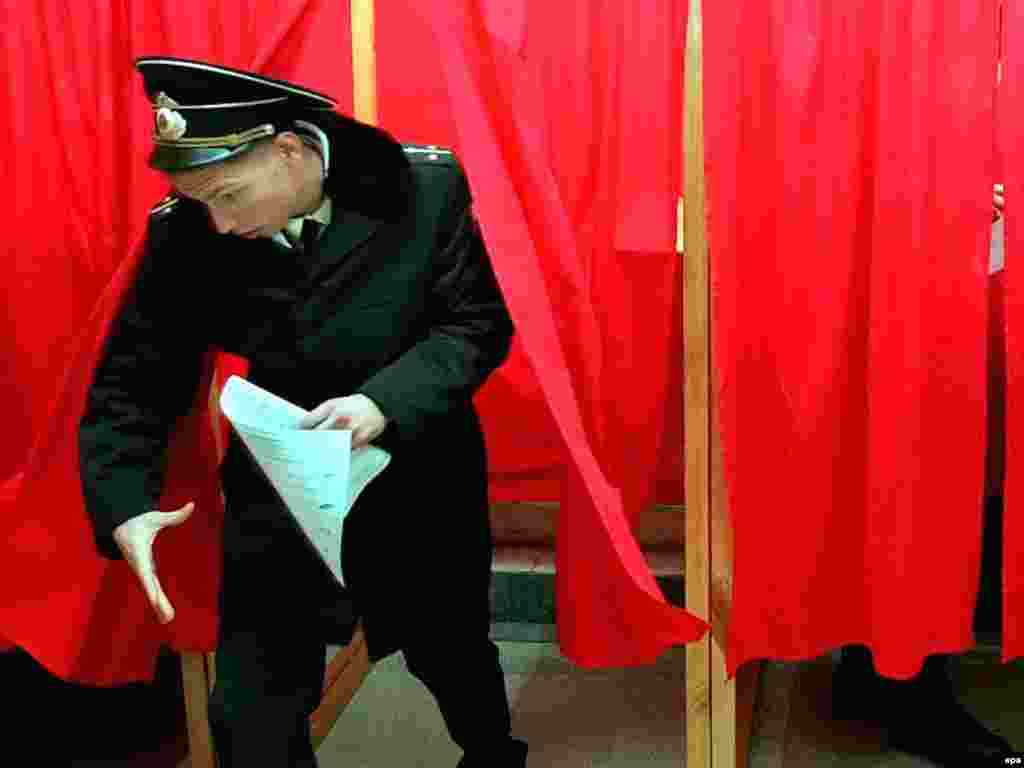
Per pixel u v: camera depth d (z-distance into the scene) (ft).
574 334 5.47
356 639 8.35
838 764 7.14
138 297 5.29
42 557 6.10
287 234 5.05
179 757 7.59
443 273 5.19
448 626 5.73
